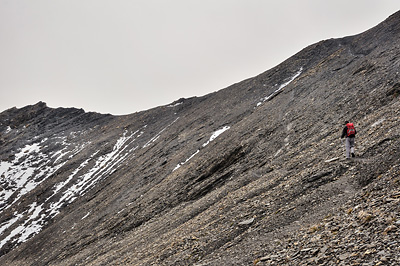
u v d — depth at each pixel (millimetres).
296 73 67000
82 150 101375
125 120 120812
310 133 28047
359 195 11617
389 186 10586
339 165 16141
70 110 151250
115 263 22812
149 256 19578
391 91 23922
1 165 103438
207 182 32469
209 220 19859
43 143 119375
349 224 9344
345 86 33812
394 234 7391
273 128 35688
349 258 7410
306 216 12938
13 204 77625
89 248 34188
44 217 63125
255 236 13734
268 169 25094
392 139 15094
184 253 16281
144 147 77625
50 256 39406
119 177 61406
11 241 57094
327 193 14055
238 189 24000
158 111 114312
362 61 37844
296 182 17312
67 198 68750
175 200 33344
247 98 67125
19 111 158000
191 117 78000
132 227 33219
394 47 34344
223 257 13086
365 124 21438
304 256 8828
